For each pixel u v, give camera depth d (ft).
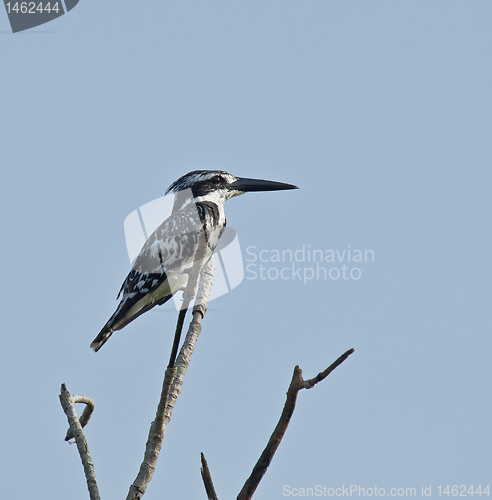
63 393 20.10
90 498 18.06
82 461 18.67
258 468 15.26
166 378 18.15
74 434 19.19
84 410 21.24
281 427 15.40
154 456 18.51
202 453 15.72
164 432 18.74
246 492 15.15
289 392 15.42
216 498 15.39
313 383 15.12
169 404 21.39
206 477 15.58
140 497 18.15
